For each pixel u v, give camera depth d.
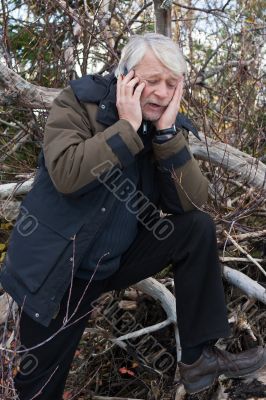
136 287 2.71
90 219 1.87
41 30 3.73
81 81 1.94
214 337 1.98
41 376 2.01
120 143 1.81
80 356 2.89
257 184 2.96
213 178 3.03
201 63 4.20
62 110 1.90
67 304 1.89
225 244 2.67
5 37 3.49
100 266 1.97
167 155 1.95
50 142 1.86
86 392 2.78
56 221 1.88
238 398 2.23
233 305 2.75
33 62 3.80
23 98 2.99
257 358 2.06
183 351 2.07
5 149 3.70
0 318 2.51
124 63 1.90
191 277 2.00
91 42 3.69
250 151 3.49
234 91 3.62
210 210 2.88
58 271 1.85
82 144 1.81
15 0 3.90
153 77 1.86
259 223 3.15
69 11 3.47
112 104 1.90
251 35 3.99
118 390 2.91
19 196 3.31
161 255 2.06
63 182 1.80
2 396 1.92
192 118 3.38
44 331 1.97
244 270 2.93
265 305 2.70
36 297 1.86
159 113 1.94
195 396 2.39
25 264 1.88
